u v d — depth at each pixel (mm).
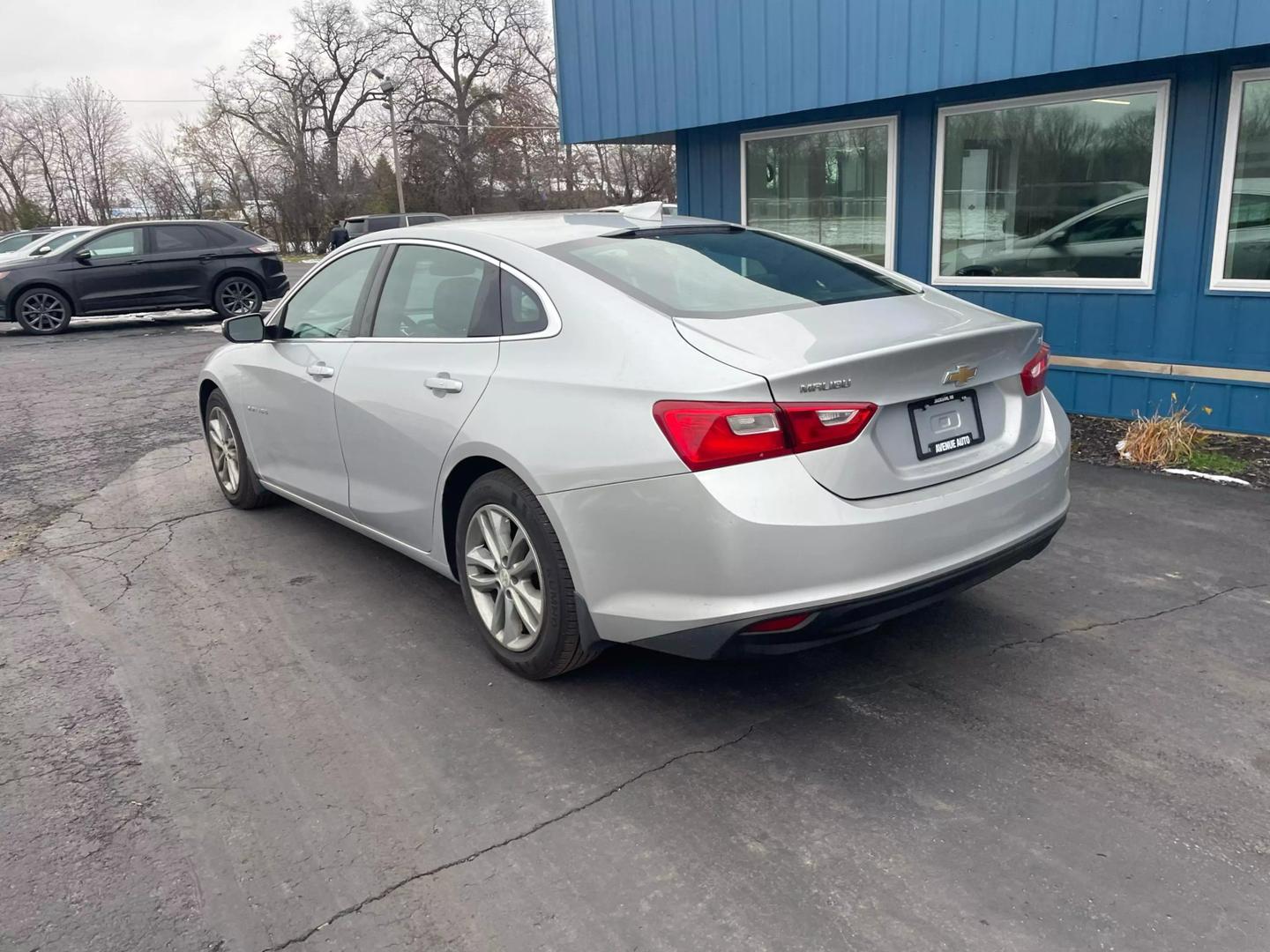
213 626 4012
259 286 16500
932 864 2432
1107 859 2424
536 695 3354
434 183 52062
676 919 2275
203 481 6262
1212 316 6109
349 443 4098
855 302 3309
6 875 2506
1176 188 6090
